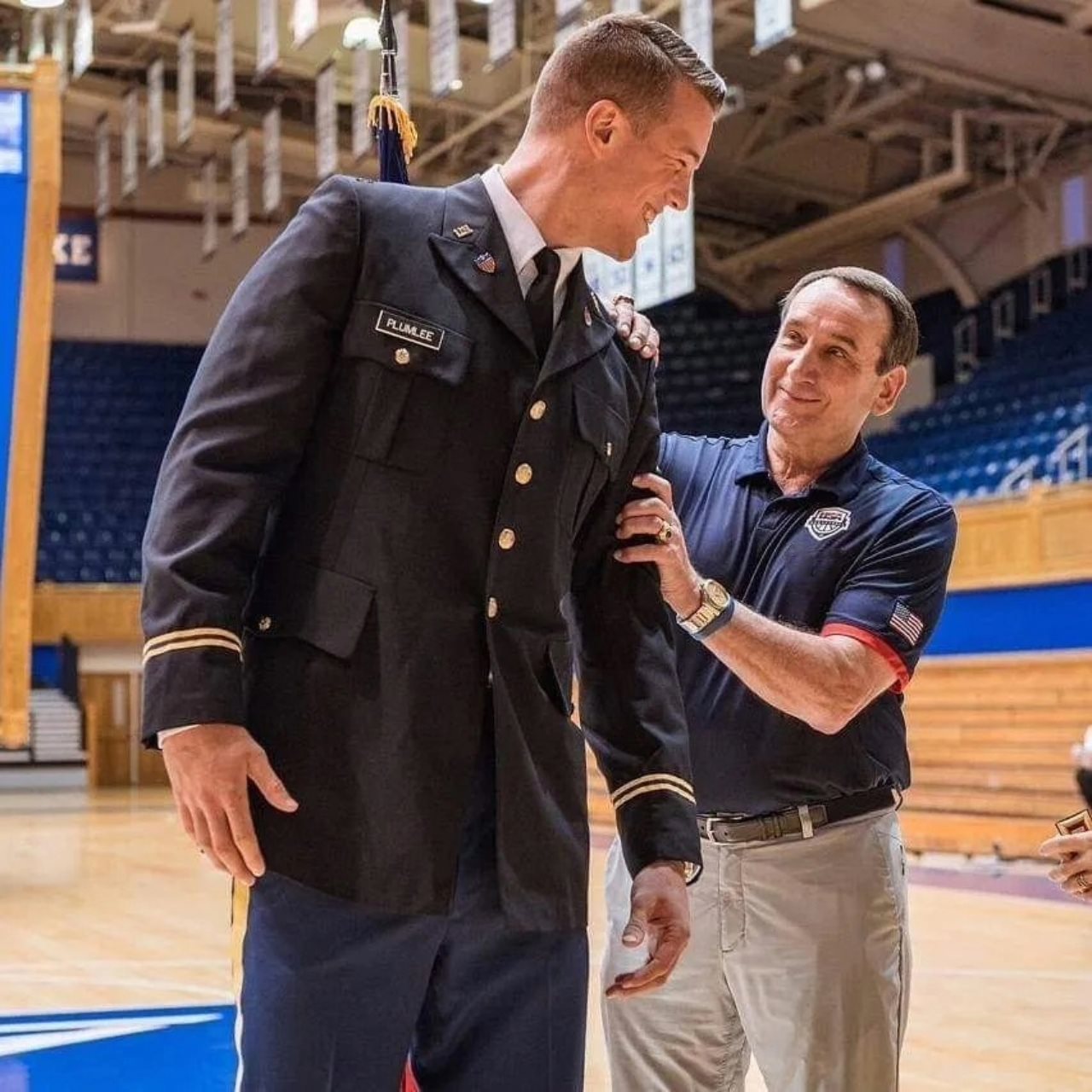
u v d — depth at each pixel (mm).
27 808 13727
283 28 12664
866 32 12547
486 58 13258
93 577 16859
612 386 1725
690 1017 2248
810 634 2131
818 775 2166
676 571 1938
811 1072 2156
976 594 10883
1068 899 7457
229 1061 3791
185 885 7668
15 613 6598
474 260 1618
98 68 14820
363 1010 1518
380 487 1548
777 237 17188
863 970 2152
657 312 18312
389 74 2135
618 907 2266
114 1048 3926
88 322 17797
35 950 5562
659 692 1794
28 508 6633
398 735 1519
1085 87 13570
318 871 1484
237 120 15359
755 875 2193
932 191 14852
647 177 1652
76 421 17547
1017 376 15023
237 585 1488
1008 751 9992
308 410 1551
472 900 1583
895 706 2264
